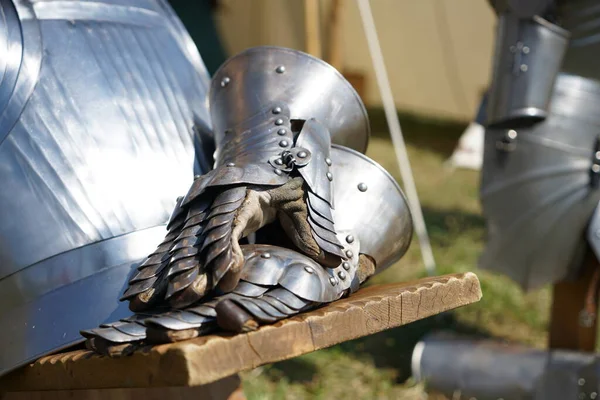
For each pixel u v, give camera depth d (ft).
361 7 33.17
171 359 8.32
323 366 23.45
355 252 11.43
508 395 20.72
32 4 12.21
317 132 11.22
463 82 50.60
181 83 13.19
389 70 51.16
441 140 47.98
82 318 10.60
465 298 11.20
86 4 12.76
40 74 11.69
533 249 20.01
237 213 9.73
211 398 13.30
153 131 12.17
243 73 12.09
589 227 19.56
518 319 27.76
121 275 10.94
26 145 11.23
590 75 19.69
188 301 9.09
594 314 21.27
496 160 20.12
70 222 11.03
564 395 20.08
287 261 9.92
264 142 11.03
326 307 10.02
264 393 20.99
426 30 49.67
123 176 11.53
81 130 11.55
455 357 21.76
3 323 10.83
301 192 10.45
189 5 45.68
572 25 19.71
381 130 48.65
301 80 12.02
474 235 34.37
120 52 12.62
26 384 10.52
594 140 19.49
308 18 29.48
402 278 29.43
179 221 10.09
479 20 48.55
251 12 44.34
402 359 24.36
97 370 9.34
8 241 10.91
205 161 12.52
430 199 38.70
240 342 8.68
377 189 11.96
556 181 19.63
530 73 19.06
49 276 10.84
